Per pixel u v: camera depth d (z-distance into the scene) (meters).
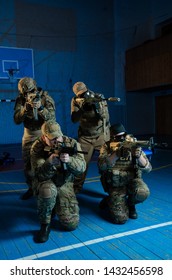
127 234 2.94
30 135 3.91
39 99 3.65
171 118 14.53
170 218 3.38
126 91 14.76
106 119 4.13
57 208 3.03
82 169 2.94
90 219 3.38
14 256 2.52
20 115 3.81
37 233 3.02
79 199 4.18
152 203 3.95
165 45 12.09
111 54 14.41
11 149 11.00
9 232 3.06
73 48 13.58
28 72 12.66
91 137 4.06
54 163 2.69
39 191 2.78
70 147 2.62
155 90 14.71
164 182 5.12
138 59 13.70
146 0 13.81
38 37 12.78
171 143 10.64
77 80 13.80
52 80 13.25
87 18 13.76
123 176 3.18
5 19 12.06
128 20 14.30
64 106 13.57
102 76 14.29
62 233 2.99
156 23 13.54
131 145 2.95
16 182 5.42
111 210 3.21
